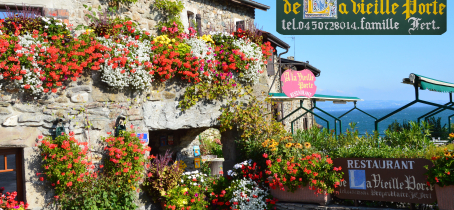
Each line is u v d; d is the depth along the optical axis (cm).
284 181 615
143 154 598
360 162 591
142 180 621
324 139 731
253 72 770
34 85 502
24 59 482
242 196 644
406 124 1043
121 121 596
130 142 575
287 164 615
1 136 492
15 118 503
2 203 479
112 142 569
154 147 1040
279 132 760
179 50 652
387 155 586
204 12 999
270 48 824
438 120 1160
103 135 581
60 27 540
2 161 519
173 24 721
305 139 746
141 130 621
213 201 677
